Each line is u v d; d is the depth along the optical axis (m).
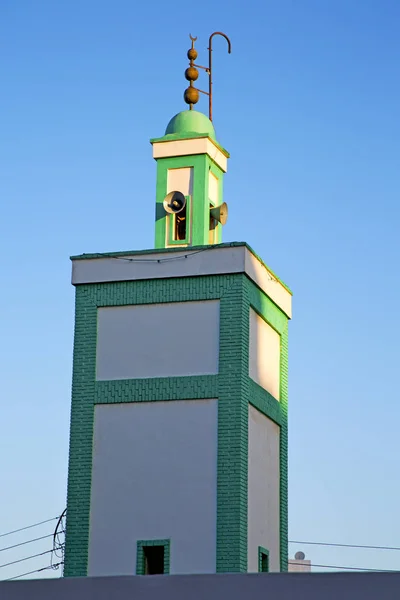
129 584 26.06
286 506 38.41
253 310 37.00
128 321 36.56
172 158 38.91
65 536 35.31
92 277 37.03
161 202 38.69
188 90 40.16
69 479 35.72
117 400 35.97
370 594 24.25
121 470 35.44
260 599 24.97
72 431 36.09
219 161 39.50
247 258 36.16
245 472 34.97
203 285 36.12
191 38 40.81
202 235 38.06
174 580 25.73
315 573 24.75
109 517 35.16
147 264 36.69
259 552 35.56
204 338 35.75
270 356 38.41
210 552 34.09
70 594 26.38
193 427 35.22
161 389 35.69
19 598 26.64
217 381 35.31
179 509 34.66
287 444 39.09
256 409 36.59
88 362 36.50
